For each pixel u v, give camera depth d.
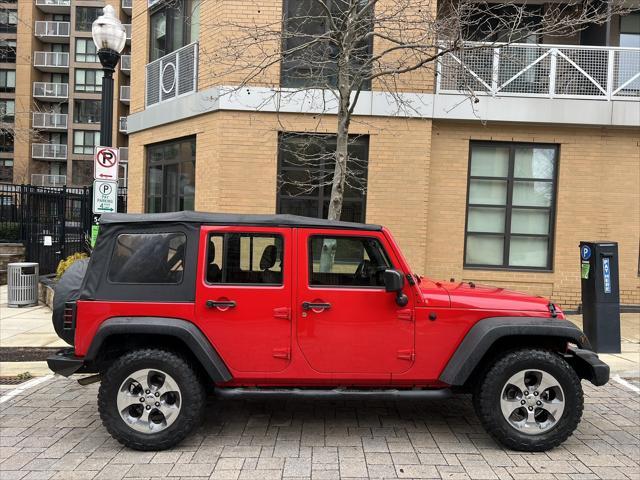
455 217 9.45
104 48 7.56
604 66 9.41
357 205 9.23
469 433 4.23
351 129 9.05
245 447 3.88
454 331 3.90
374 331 3.87
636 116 9.17
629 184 9.45
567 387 3.80
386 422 4.47
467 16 6.49
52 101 39.66
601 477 3.46
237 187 9.16
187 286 3.80
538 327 3.81
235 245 3.90
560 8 10.16
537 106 9.18
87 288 3.80
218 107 9.09
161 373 3.76
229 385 3.90
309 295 3.84
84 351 3.75
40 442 3.96
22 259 12.62
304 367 3.84
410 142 9.05
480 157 9.62
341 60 6.16
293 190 9.30
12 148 39.25
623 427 4.44
